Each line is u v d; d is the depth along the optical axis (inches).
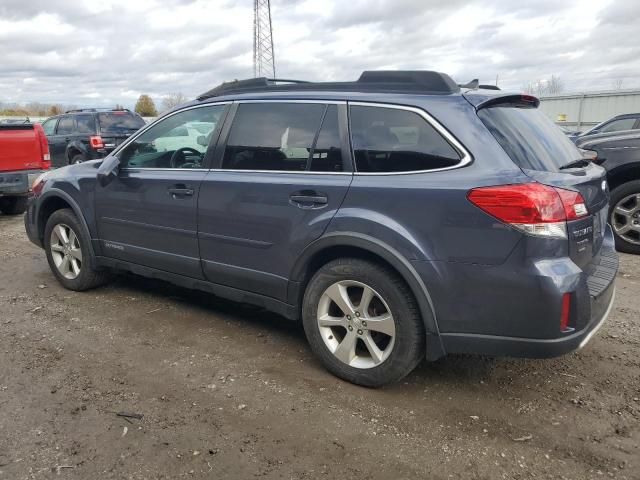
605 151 253.1
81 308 187.5
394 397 128.6
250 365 144.9
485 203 109.9
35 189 211.8
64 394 130.0
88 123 575.8
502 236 109.0
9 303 192.9
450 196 114.0
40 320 176.9
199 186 156.5
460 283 114.2
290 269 139.6
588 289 112.4
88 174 192.1
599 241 130.3
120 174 179.8
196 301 193.9
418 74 128.0
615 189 250.4
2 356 150.6
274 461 105.6
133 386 133.8
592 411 122.1
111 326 171.3
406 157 123.0
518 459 105.9
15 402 126.6
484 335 114.8
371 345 129.1
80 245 196.5
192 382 135.8
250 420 119.2
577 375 138.6
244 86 159.9
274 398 128.1
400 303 122.2
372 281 125.2
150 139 175.0
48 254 209.5
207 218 155.1
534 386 133.4
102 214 186.5
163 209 166.4
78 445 110.4
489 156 114.2
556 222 107.8
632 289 203.2
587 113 782.5
